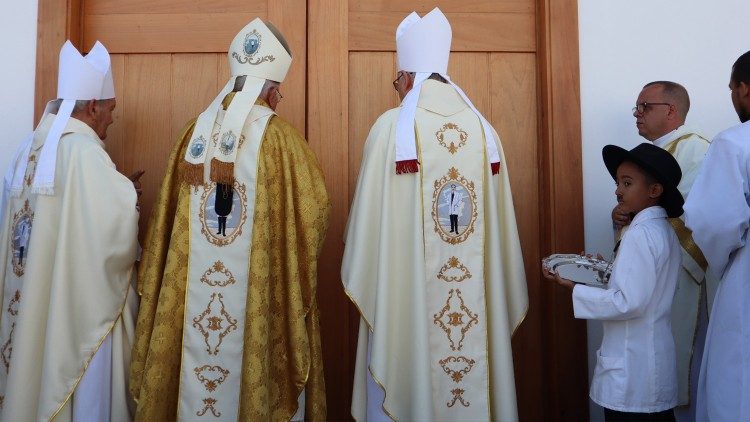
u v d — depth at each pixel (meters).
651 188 2.41
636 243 2.31
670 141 2.90
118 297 2.65
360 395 2.64
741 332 2.19
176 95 3.29
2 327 2.72
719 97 3.20
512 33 3.32
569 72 3.19
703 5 3.22
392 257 2.58
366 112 3.28
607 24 3.22
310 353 2.59
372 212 2.61
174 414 2.59
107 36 3.30
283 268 2.61
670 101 2.91
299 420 2.58
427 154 2.60
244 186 2.60
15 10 3.20
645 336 2.33
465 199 2.62
